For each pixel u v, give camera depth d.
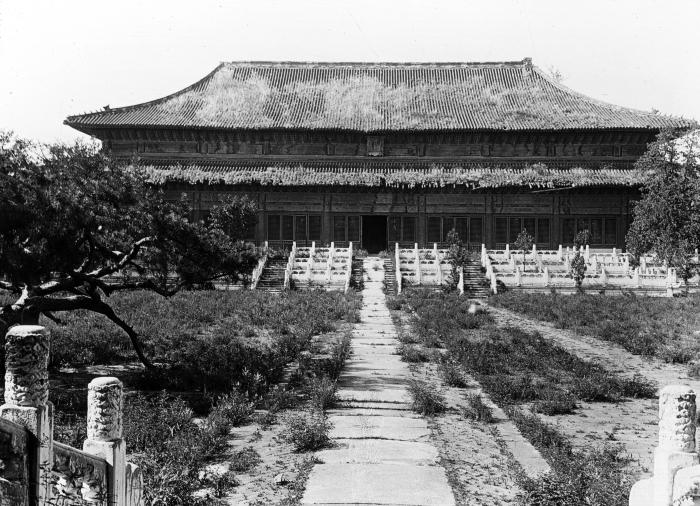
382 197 76.38
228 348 25.50
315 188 75.44
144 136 78.06
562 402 18.23
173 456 12.23
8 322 18.50
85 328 29.89
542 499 10.87
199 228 22.11
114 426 7.81
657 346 29.09
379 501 11.21
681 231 39.69
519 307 42.91
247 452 13.77
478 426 16.41
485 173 74.62
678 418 7.59
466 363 24.09
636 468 13.00
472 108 82.00
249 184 74.06
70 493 6.74
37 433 5.99
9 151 17.66
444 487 11.92
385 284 55.34
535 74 88.94
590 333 33.12
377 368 24.08
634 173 73.69
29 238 17.44
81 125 75.31
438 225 76.12
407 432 15.66
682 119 75.88
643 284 54.12
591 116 78.19
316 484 11.99
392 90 86.56
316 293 50.47
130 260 21.66
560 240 75.50
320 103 83.50
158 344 27.12
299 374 21.81
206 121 77.38
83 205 17.95
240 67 90.31
